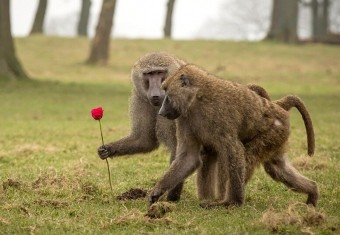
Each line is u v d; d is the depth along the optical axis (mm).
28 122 23672
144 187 12359
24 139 19266
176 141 10992
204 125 9914
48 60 47750
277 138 10297
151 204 9922
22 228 9070
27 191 11539
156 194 9914
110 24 46875
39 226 9211
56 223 9328
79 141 18719
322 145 17328
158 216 9617
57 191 11391
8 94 32750
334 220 9156
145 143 11438
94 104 30141
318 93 35719
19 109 27906
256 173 13438
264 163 10688
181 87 9898
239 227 9008
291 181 10562
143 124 11359
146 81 11133
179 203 10758
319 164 14117
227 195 10133
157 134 11203
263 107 10266
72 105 29656
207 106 9852
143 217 9375
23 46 51844
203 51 50906
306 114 11062
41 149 17031
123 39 55500
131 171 14031
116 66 46688
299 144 17312
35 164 15023
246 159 10156
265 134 10227
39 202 10547
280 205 10547
